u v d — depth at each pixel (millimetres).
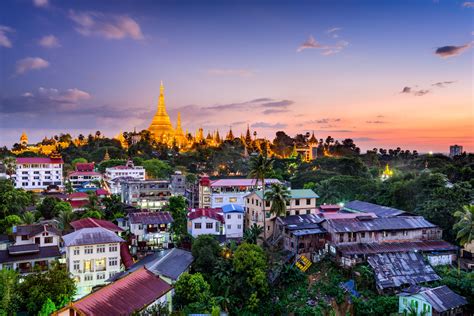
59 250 81938
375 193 126812
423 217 92875
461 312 66062
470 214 73188
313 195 100688
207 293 70000
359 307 67875
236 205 107812
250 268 73188
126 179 155625
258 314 70375
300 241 83250
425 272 76000
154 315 55688
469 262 82188
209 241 82750
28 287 62906
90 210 108250
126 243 94438
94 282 76625
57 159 174000
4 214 102688
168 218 99688
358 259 78062
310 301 71312
